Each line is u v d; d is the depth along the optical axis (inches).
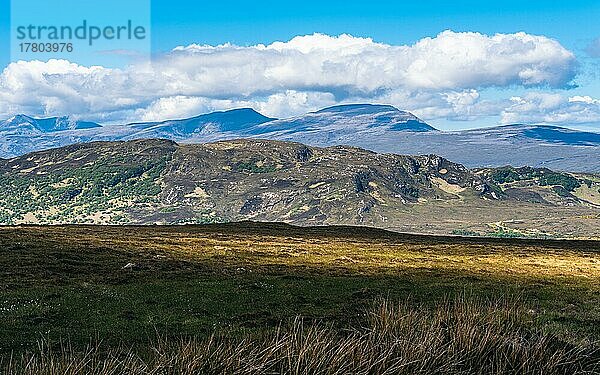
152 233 4192.9
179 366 521.7
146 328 1227.9
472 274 2418.8
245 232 4795.8
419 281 2123.5
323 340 538.0
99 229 4333.2
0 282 1718.8
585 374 571.8
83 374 524.7
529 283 2144.4
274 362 525.0
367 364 519.5
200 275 2064.5
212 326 1253.1
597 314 1443.2
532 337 614.9
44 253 2361.0
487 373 548.7
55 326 1224.2
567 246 4471.0
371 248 3772.1
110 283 1814.7
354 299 1672.0
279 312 1445.6
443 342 587.5
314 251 3334.2
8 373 561.9
